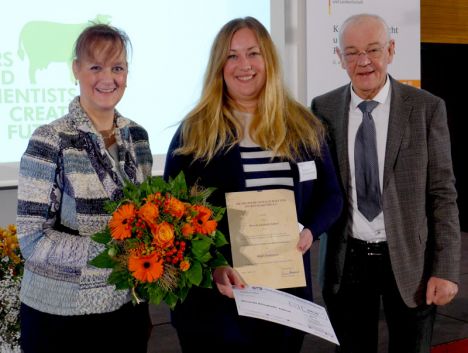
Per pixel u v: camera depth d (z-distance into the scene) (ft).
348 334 7.10
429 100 6.79
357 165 6.84
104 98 5.44
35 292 5.24
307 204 6.02
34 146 5.13
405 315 6.88
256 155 5.77
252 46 5.71
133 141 5.85
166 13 14.71
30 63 13.38
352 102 7.04
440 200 6.73
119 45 5.43
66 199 5.22
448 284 6.59
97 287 5.19
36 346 5.24
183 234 4.60
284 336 5.70
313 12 16.12
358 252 6.87
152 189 4.84
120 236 4.55
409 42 17.35
